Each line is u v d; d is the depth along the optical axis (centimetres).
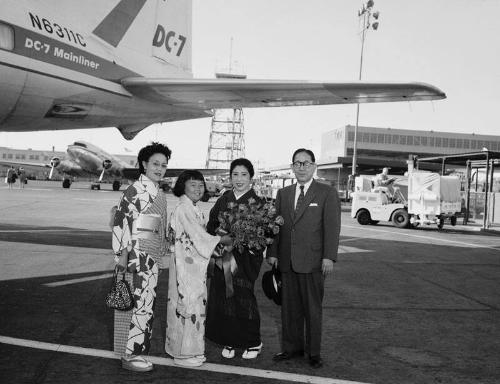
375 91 777
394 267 839
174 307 354
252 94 841
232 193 388
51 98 737
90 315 469
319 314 362
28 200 2277
